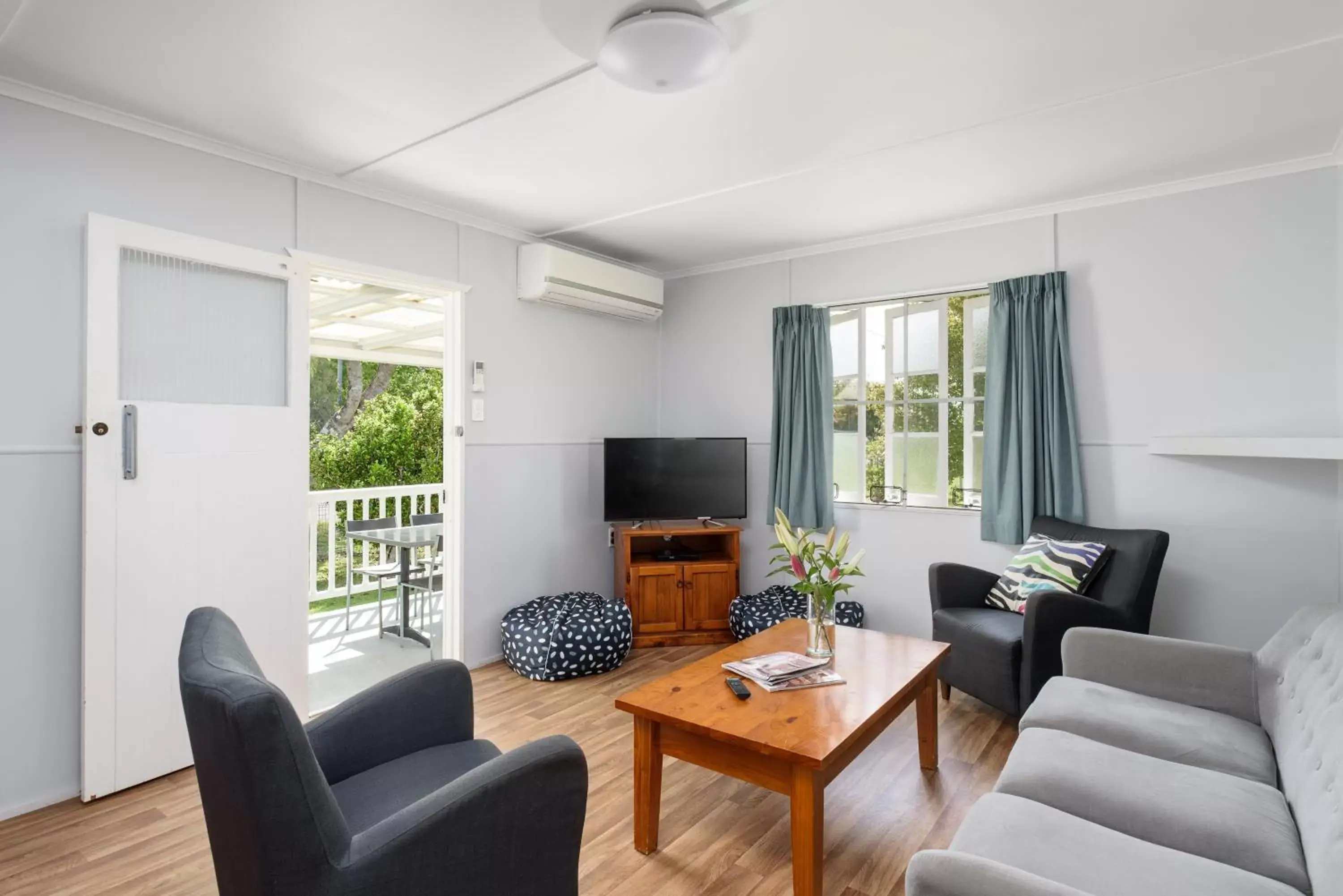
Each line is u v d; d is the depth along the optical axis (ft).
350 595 16.37
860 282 14.39
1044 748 6.16
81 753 8.33
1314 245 10.19
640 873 6.82
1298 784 5.40
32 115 8.04
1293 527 10.37
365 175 10.82
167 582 8.77
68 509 8.32
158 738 8.72
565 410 14.97
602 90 8.19
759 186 11.32
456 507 12.80
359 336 20.56
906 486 14.08
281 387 10.13
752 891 6.54
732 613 14.26
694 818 7.82
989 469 12.61
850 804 8.06
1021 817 5.03
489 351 13.35
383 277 11.55
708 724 6.66
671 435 17.28
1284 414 10.40
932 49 7.34
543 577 14.48
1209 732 6.56
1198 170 10.64
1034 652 9.21
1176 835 4.97
